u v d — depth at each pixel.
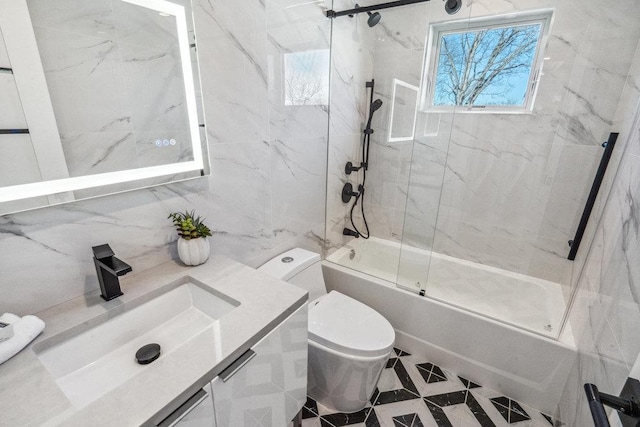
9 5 0.69
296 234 1.87
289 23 1.48
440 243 2.40
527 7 1.75
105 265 0.87
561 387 1.48
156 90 1.01
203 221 1.27
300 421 1.38
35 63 0.75
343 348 1.34
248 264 1.55
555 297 1.91
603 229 1.42
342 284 2.11
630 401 0.62
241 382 0.85
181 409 0.67
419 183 2.28
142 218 1.06
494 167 2.07
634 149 1.22
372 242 2.52
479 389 1.69
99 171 0.91
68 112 0.82
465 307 1.72
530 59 1.85
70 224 0.89
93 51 0.85
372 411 1.56
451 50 2.02
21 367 0.70
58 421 0.58
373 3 2.00
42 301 0.87
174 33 1.02
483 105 2.02
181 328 1.04
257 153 1.45
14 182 0.75
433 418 1.52
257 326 0.86
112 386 0.82
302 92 1.66
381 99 2.29
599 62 1.66
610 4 1.57
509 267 2.20
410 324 1.88
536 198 2.00
